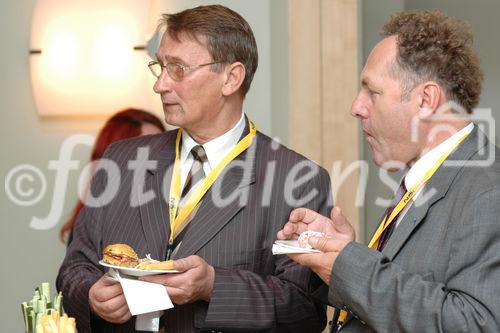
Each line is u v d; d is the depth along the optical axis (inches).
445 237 91.6
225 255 113.5
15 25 204.4
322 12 196.9
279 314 112.3
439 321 86.7
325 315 120.4
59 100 203.6
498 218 88.3
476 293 86.4
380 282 91.0
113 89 202.8
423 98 96.0
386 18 211.9
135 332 113.7
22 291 206.8
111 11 202.8
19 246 206.1
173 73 114.0
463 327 85.7
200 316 111.0
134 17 202.4
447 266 90.8
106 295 106.7
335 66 196.9
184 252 113.3
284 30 198.2
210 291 108.7
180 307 112.1
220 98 116.6
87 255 119.6
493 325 85.3
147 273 103.1
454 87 95.9
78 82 203.3
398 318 89.4
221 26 115.1
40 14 203.5
